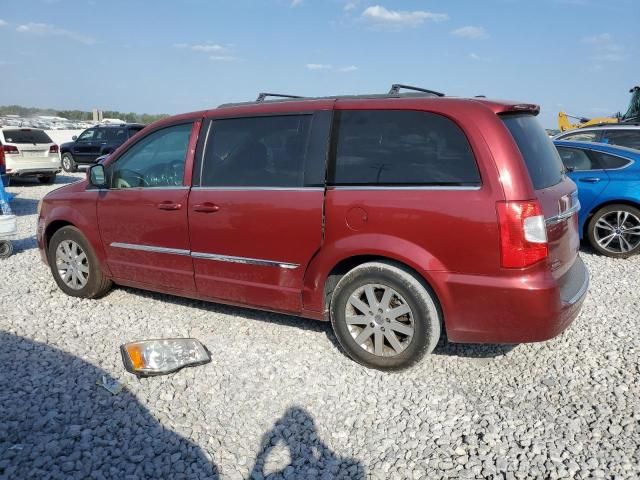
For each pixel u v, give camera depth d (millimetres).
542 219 3328
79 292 5324
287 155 4043
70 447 2973
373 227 3637
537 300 3301
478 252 3355
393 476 2797
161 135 4727
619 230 7039
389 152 3678
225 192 4242
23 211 11367
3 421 3199
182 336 4469
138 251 4812
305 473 2820
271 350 4191
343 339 3945
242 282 4277
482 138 3395
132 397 3488
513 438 3080
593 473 2768
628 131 8977
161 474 2787
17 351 4133
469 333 3512
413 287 3578
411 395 3545
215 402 3453
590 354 4098
